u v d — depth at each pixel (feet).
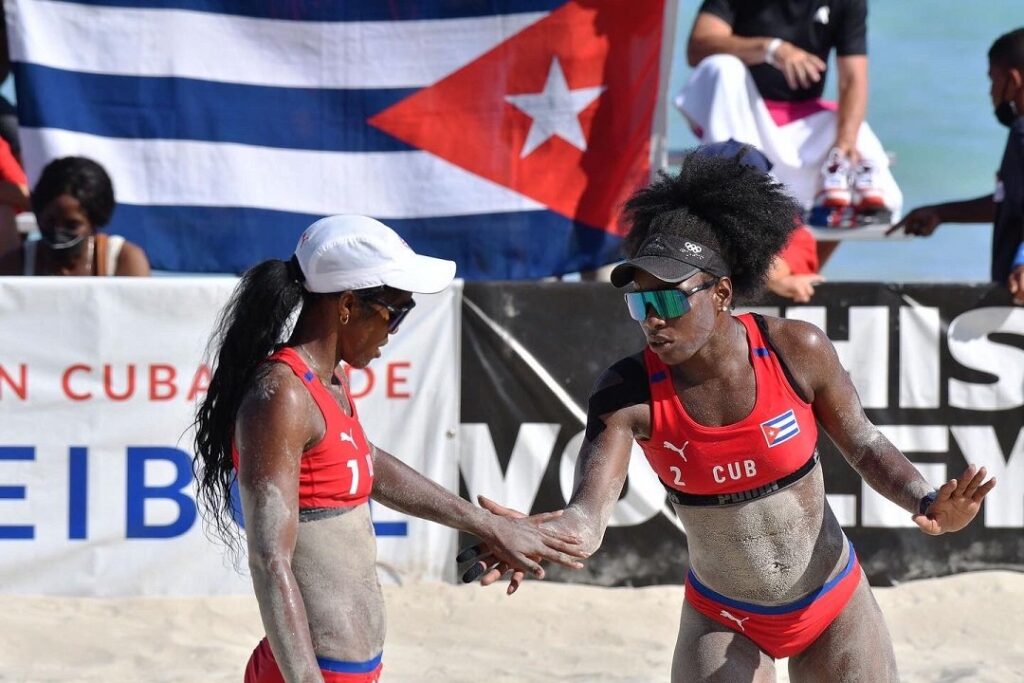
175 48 61.46
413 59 62.18
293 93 62.18
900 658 48.49
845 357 55.01
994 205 63.46
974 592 54.08
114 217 61.26
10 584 52.39
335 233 26.71
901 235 67.67
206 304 52.95
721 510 30.55
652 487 54.65
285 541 25.36
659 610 52.95
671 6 60.95
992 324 55.01
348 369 53.88
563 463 54.65
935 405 55.06
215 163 61.77
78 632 49.14
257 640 49.65
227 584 53.21
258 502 25.35
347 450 26.89
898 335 54.95
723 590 31.37
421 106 62.23
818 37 69.21
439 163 62.28
